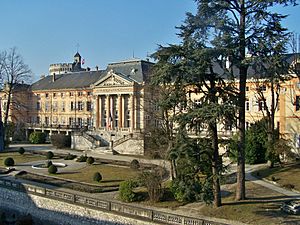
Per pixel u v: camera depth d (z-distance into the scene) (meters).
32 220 33.00
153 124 45.19
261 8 26.83
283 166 42.31
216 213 27.58
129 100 76.44
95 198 31.34
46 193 33.66
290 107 53.53
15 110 98.50
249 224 25.22
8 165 52.62
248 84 59.44
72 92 90.56
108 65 84.06
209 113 24.06
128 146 65.69
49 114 95.50
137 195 32.75
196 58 25.03
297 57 44.66
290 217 25.88
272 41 25.97
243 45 26.36
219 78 27.08
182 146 25.73
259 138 47.84
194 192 26.22
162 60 26.41
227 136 44.41
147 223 26.62
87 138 73.25
